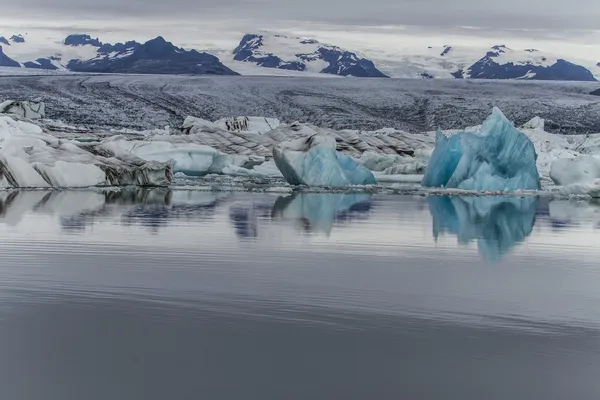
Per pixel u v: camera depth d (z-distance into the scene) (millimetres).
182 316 10945
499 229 21625
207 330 10289
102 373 8734
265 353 9422
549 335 10273
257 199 31594
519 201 32875
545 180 48031
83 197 31094
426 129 129000
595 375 8844
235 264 15008
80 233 19344
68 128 66062
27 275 13680
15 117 64375
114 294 12227
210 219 23047
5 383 8445
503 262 15766
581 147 65062
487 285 13328
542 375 8828
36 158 37281
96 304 11570
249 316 10977
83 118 117000
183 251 16531
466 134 40375
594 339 10117
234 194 34594
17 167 35219
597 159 41156
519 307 11727
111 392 8234
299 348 9609
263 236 19156
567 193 35781
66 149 39562
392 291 12695
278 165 41750
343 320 10844
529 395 8305
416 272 14445
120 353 9352
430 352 9523
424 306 11695
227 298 12016
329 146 40812
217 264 14977
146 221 22250
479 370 8969
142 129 113438
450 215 25719
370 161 55375
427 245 18062
